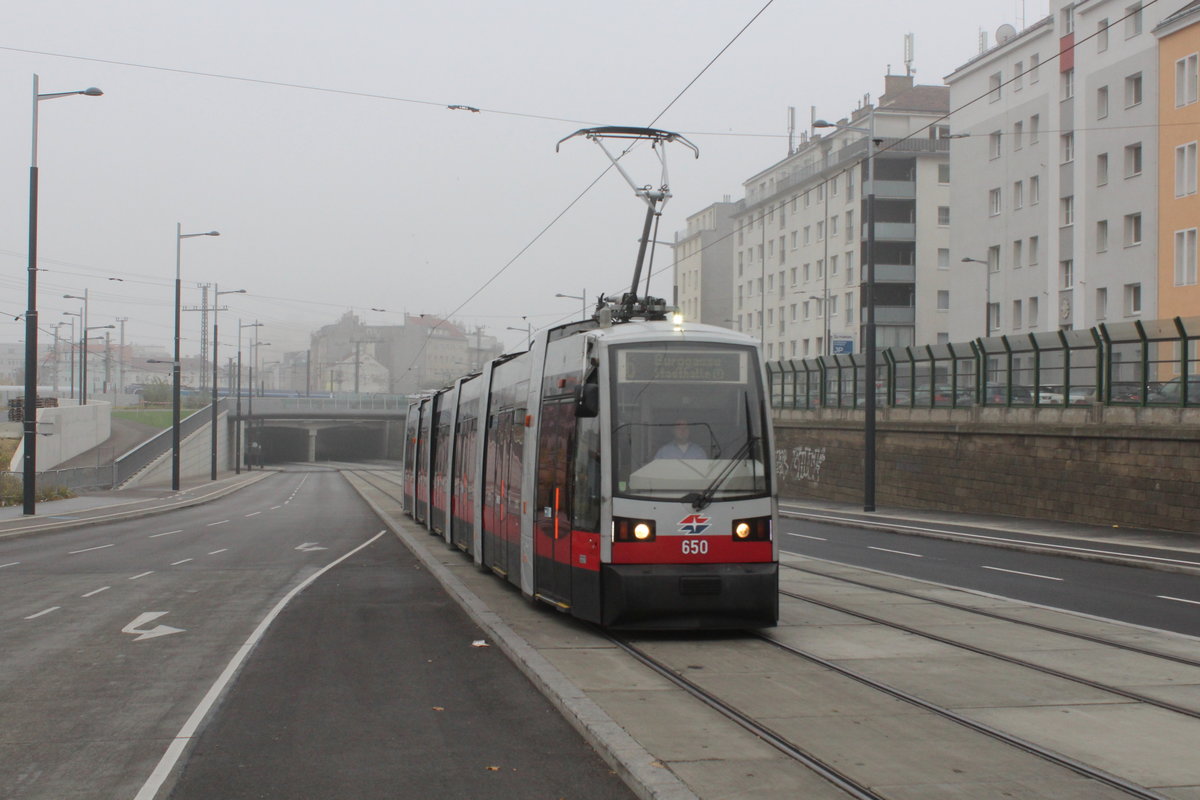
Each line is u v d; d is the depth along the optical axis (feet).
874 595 49.88
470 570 62.28
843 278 250.78
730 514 38.40
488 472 59.06
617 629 38.24
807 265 269.64
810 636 38.70
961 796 20.42
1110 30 158.81
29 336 112.57
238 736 25.50
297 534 99.91
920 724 25.99
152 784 21.66
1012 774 21.86
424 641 39.04
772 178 292.61
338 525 113.50
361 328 589.73
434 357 558.97
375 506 147.23
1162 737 24.90
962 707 27.73
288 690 30.66
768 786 20.79
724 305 330.13
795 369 164.14
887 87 262.67
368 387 542.98
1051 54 175.11
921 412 125.18
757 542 38.60
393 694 30.09
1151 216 150.51
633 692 29.35
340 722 26.84
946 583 55.16
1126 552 69.41
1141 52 152.56
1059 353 100.37
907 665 33.35
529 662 32.83
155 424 276.21
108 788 21.48
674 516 38.01
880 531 94.38
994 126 189.67
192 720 27.12
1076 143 166.20
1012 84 185.16
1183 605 47.88
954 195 200.95
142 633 41.14
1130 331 89.81
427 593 53.78
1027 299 181.37
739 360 39.88
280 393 404.57
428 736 25.44
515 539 49.47
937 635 38.78
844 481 144.56
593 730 24.63
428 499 95.71
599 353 39.32
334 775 22.24
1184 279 144.77
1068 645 36.83
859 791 20.54
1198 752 23.70
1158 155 149.28
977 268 194.39
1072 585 55.31
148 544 88.33
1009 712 27.22
